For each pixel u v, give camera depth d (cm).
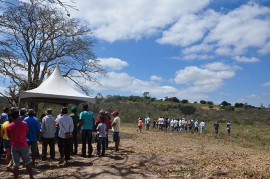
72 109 1288
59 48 2803
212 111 7138
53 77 1842
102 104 6594
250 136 3488
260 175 1045
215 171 1084
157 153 1423
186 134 3431
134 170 1059
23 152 857
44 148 1191
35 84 2645
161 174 1027
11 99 2573
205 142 2439
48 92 1692
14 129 847
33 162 1077
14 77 2552
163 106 7225
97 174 990
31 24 2548
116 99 7744
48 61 2769
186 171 1077
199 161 1269
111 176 973
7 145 1009
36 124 1080
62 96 1688
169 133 3394
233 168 1150
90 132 1259
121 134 2702
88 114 1259
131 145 1727
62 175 973
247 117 6538
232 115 6700
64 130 1116
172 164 1186
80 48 2814
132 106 6725
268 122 6103
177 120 4031
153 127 4406
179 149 1655
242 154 1667
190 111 6869
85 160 1196
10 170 1004
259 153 1841
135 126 4531
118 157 1268
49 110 1201
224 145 2288
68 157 1130
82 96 1750
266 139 3231
